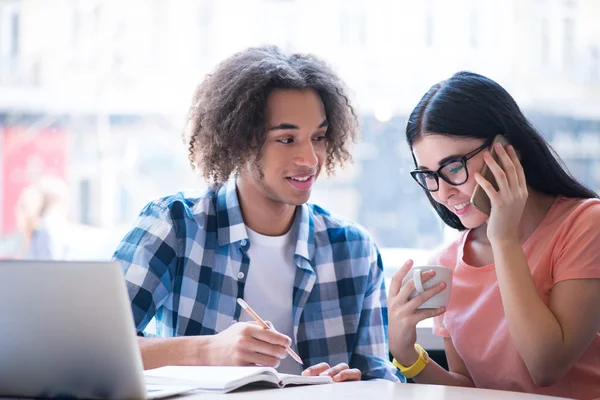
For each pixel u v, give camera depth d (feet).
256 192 5.85
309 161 5.55
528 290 4.72
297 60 5.96
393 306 4.96
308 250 5.99
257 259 5.90
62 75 11.58
